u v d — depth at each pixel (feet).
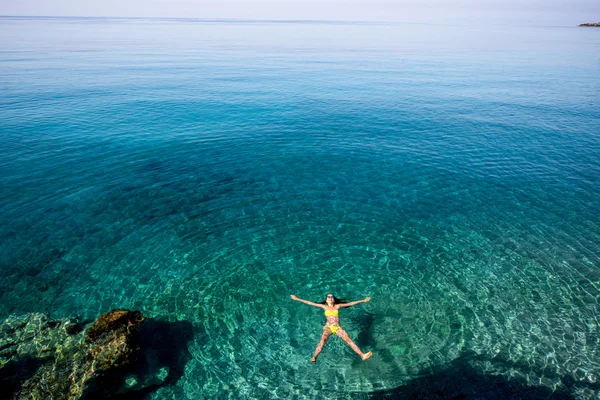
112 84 137.59
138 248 47.98
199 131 91.15
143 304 38.86
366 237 51.11
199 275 43.39
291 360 32.73
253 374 31.37
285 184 66.33
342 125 97.86
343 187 65.51
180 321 36.68
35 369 30.42
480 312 37.60
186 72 169.17
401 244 49.52
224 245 49.06
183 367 31.78
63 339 33.42
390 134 91.86
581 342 33.81
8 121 91.40
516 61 219.82
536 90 141.18
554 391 29.12
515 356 32.37
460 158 78.23
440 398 28.91
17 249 46.65
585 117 106.11
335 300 39.37
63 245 47.91
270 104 116.47
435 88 143.33
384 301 39.29
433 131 94.17
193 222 54.19
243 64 197.88
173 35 432.66
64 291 40.32
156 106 110.11
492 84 152.05
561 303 38.65
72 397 28.17
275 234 51.72
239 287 41.47
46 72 154.51
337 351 33.47
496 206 59.36
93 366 30.19
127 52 240.94
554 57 239.30
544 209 58.39
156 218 54.80
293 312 38.11
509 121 102.32
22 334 34.04
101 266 44.47
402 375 30.94
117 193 61.41
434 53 259.80
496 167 74.02
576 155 79.66
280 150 81.46
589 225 53.83
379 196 62.54
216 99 120.67
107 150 78.02
